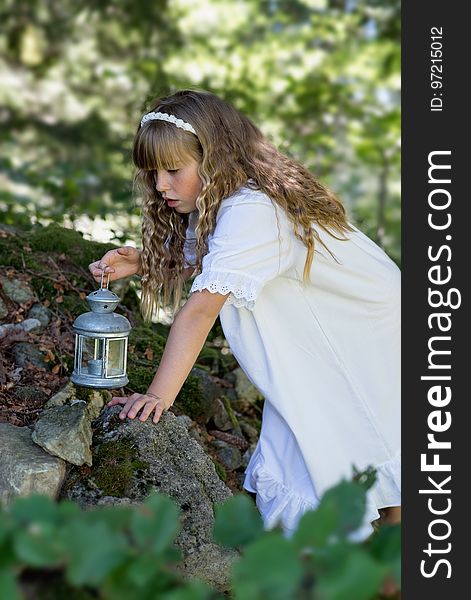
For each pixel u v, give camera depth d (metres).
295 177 2.36
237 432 3.15
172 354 2.21
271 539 0.95
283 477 2.27
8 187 6.03
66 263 3.39
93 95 7.03
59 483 2.13
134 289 3.56
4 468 2.13
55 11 7.14
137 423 2.23
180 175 2.32
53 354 2.89
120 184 6.20
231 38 6.96
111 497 2.12
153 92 5.86
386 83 6.93
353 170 7.06
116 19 7.12
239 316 2.25
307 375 2.26
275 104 6.70
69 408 2.30
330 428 2.25
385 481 2.26
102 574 0.96
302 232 2.23
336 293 2.29
